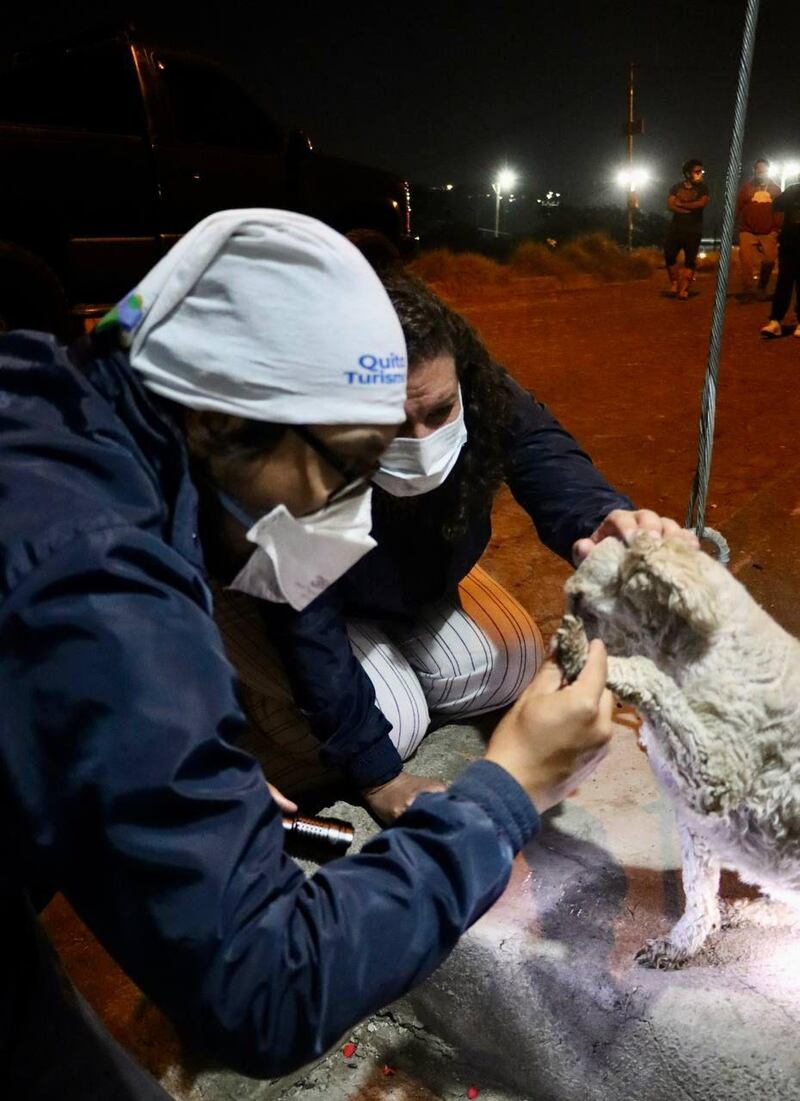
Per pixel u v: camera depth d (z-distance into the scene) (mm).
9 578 874
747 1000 1949
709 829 1857
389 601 2541
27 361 1030
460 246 24781
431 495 2379
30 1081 1142
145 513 967
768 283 13992
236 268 1014
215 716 911
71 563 875
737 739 1670
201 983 893
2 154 5867
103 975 2340
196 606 957
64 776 865
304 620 2145
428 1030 2270
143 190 6598
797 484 5027
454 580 2619
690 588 1613
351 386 1031
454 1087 2178
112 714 857
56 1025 1171
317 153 7785
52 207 6164
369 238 8102
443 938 1025
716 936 2109
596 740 1162
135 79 6500
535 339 10578
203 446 1057
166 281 1023
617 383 7906
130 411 1020
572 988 2039
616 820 2445
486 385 2314
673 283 14508
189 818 880
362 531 1215
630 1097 2010
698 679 1684
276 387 1010
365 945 968
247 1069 953
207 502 1116
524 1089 2146
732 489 5004
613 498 2373
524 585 3982
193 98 6926
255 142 7383
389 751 2340
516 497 2559
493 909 2186
